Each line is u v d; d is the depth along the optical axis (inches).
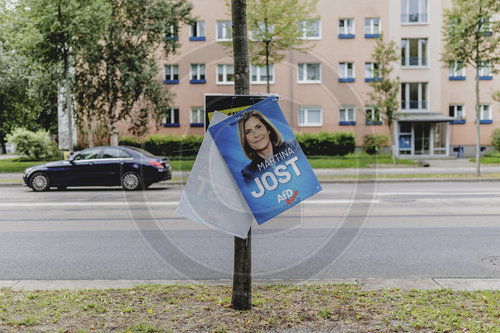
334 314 136.3
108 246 243.9
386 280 174.7
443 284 169.3
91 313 138.1
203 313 137.3
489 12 620.1
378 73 869.2
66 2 598.5
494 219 320.5
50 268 201.8
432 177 650.8
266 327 126.6
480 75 1178.6
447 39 661.3
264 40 439.2
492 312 136.1
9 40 676.7
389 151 1099.9
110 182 543.2
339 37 1128.2
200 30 949.8
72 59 791.7
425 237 261.9
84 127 920.9
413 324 127.0
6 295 156.8
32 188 544.4
